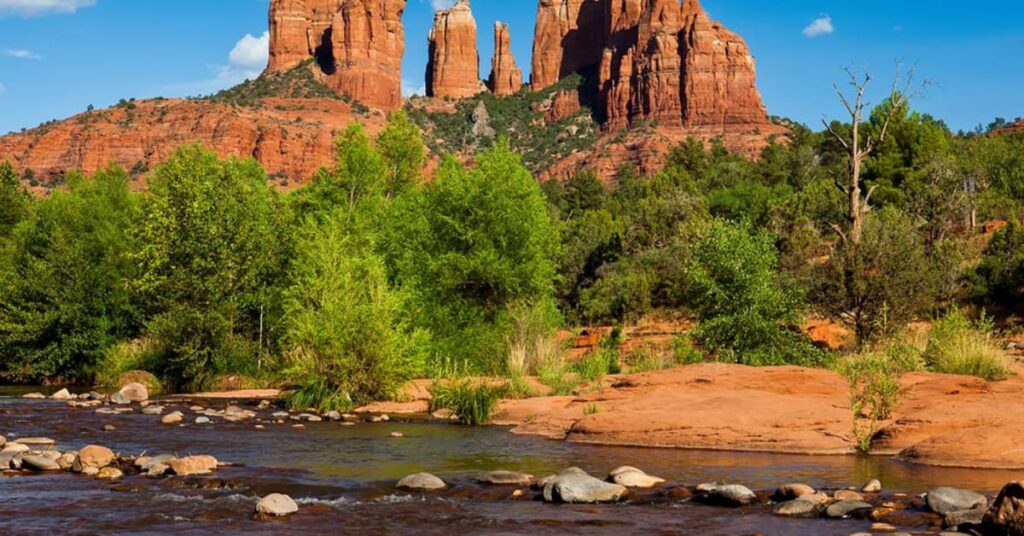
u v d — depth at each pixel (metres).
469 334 26.17
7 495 9.38
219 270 28.23
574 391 19.45
